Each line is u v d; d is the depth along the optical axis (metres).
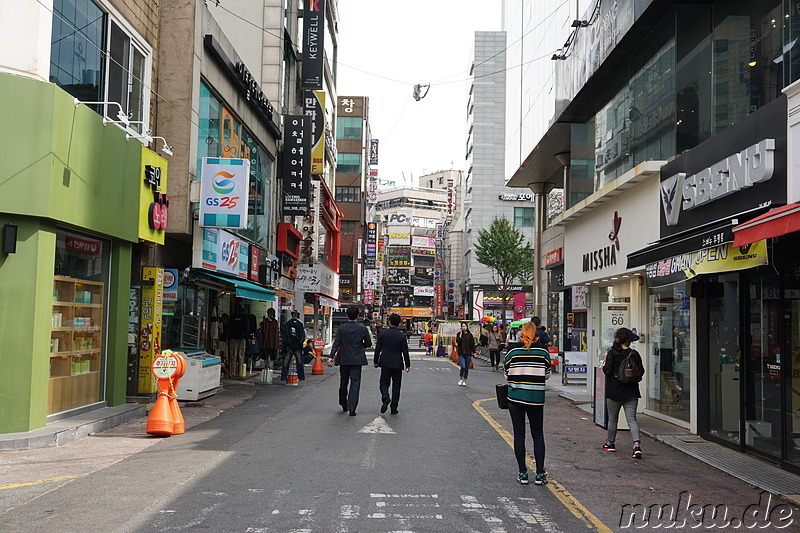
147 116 14.45
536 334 8.00
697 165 11.47
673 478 8.53
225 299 21.89
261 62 26.61
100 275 12.06
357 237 74.94
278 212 27.66
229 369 20.80
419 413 13.48
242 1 26.72
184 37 15.33
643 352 15.13
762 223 7.54
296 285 32.50
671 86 13.38
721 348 11.12
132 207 12.69
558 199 48.53
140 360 13.79
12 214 9.46
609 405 10.29
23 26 9.70
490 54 78.69
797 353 8.73
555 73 22.73
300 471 7.94
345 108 76.19
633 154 15.79
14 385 9.39
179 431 10.46
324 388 18.31
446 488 7.38
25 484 7.17
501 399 7.93
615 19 15.77
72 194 10.30
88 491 6.87
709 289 11.43
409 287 125.31
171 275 14.66
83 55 11.57
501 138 77.81
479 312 40.84
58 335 10.62
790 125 8.53
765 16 10.30
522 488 7.56
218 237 17.36
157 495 6.73
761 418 9.74
